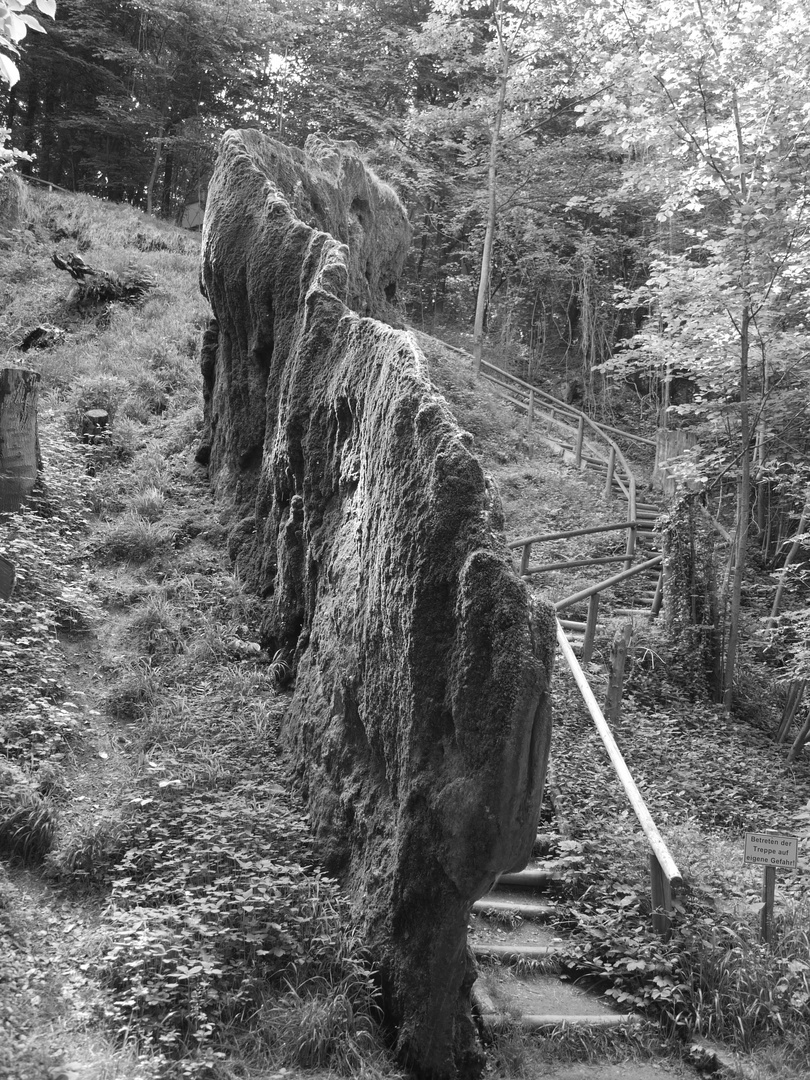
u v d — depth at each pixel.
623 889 5.79
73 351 14.16
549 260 24.38
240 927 4.71
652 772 8.03
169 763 6.23
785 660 11.75
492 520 4.54
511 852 4.15
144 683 7.11
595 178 22.31
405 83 28.89
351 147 14.97
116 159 32.28
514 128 21.67
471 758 4.21
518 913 5.80
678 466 12.05
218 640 7.73
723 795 8.02
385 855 4.83
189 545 9.16
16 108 32.38
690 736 9.20
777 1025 4.80
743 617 12.84
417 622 4.56
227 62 31.81
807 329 11.54
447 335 25.62
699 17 10.22
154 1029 4.08
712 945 5.21
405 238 16.69
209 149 31.44
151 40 31.81
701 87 10.27
